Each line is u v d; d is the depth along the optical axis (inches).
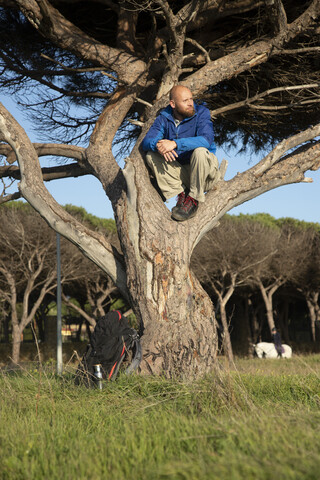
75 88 326.0
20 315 1501.0
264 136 335.0
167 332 213.5
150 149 211.8
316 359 670.5
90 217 1079.0
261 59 248.2
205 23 255.1
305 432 107.0
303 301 1625.2
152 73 263.9
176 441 108.8
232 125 332.8
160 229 224.7
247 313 1336.1
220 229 995.9
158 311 218.1
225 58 248.2
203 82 247.8
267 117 307.4
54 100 322.0
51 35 250.4
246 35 272.5
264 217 1282.0
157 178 218.2
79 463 96.3
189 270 229.6
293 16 267.3
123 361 204.5
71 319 1743.4
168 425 124.4
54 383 201.8
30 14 240.4
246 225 1032.8
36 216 944.9
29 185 248.8
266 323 1688.0
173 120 206.8
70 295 1296.8
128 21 275.4
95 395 175.2
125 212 230.8
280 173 253.4
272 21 236.5
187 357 210.5
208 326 222.5
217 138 347.3
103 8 283.6
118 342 195.8
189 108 202.2
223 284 1007.6
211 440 106.1
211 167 208.7
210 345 219.0
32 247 957.8
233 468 81.4
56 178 299.0
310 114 303.7
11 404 168.2
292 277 1138.7
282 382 199.9
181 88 201.6
